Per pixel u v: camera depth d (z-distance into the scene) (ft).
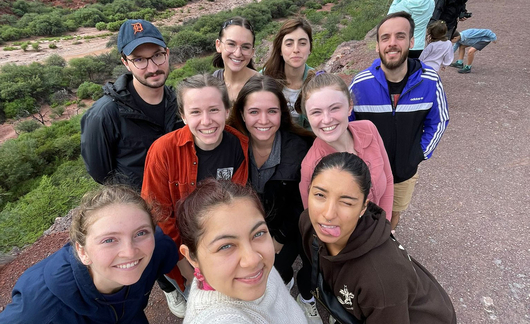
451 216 11.28
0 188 60.70
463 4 17.72
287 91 9.84
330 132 6.17
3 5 231.91
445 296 5.68
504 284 8.64
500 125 16.66
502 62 24.59
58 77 137.28
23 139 77.05
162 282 7.30
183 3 276.62
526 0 42.50
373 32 39.68
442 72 23.98
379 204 7.38
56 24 215.72
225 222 3.24
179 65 137.90
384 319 4.75
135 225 4.34
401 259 4.73
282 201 7.48
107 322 5.06
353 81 8.86
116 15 243.40
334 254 5.27
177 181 6.67
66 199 19.88
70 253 4.75
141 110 8.09
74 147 72.38
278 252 8.43
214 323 3.22
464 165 14.05
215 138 6.25
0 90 120.88
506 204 11.64
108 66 150.30
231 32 9.92
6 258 11.66
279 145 7.20
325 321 7.75
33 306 4.32
